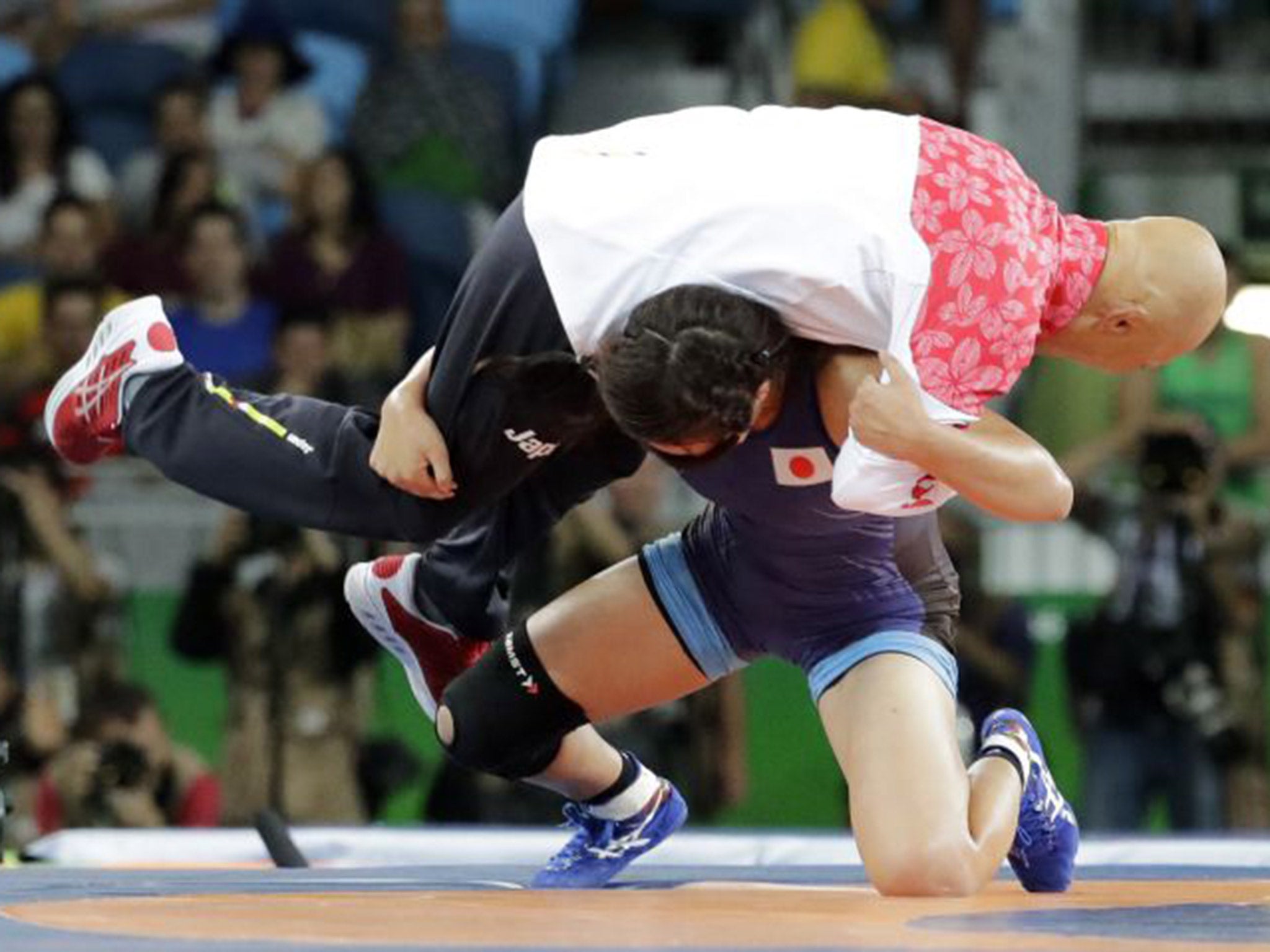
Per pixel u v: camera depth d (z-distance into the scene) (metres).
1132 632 24.06
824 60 33.81
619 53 36.19
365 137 32.09
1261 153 36.25
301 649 23.61
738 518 12.49
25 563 24.14
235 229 28.83
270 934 8.54
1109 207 36.00
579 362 11.43
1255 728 24.36
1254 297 29.05
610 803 13.57
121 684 23.62
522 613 22.67
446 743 13.28
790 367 11.23
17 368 27.38
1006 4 36.44
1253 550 24.80
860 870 15.32
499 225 11.86
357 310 28.64
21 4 34.25
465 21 33.84
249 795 23.59
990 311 11.18
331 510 12.10
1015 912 9.97
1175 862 16.81
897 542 12.67
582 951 7.79
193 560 26.75
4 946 8.01
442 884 12.91
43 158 31.03
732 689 23.59
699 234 11.05
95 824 22.78
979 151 11.59
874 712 12.10
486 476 11.94
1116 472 28.38
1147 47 37.06
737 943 8.15
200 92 31.64
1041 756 12.56
